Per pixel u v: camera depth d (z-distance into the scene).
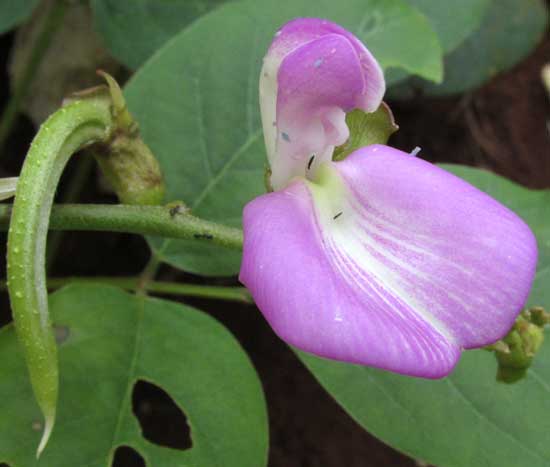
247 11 0.13
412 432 0.11
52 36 0.16
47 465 0.10
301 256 0.09
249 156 0.13
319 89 0.09
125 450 0.15
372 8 0.13
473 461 0.11
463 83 0.18
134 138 0.10
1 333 0.11
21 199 0.09
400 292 0.09
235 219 0.12
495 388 0.11
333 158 0.10
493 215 0.09
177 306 0.12
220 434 0.11
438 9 0.15
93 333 0.11
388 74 0.13
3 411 0.10
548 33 0.20
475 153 0.19
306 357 0.11
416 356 0.08
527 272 0.09
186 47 0.13
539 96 0.20
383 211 0.09
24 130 0.17
